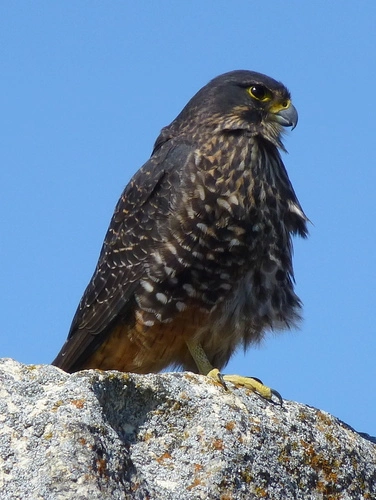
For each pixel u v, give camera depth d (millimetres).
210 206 11000
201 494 6656
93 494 5867
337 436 7734
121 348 11664
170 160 11508
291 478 7195
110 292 11570
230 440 7043
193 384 7363
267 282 11242
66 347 12008
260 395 7785
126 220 11641
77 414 6344
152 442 6953
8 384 6578
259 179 11273
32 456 6070
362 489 7570
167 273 11062
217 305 11070
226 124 11766
